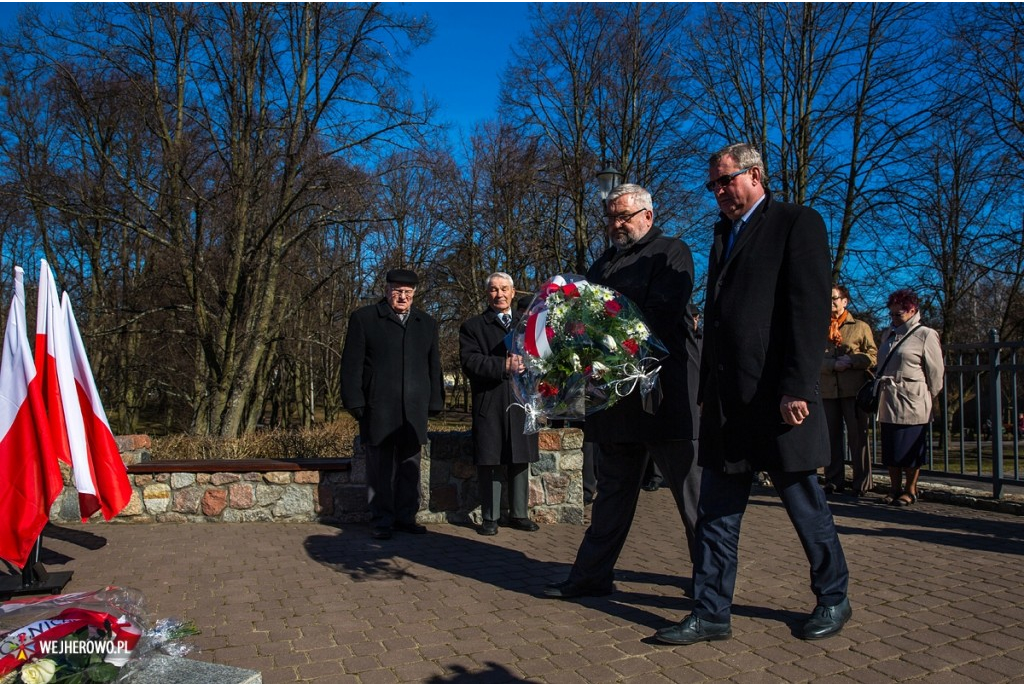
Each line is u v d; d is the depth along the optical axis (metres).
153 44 15.28
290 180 15.71
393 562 5.11
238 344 16.48
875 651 3.26
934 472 7.59
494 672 3.14
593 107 21.81
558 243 22.86
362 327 6.05
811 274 3.28
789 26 17.25
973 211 18.09
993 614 3.69
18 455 4.51
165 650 3.23
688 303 3.90
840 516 6.33
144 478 6.59
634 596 4.20
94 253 19.30
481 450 5.91
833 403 7.59
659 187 20.91
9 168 15.12
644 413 3.81
